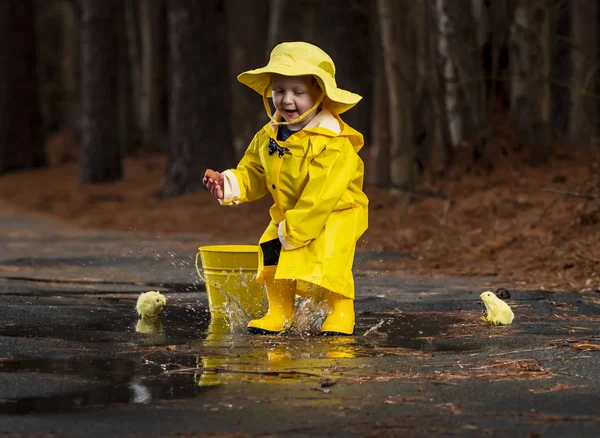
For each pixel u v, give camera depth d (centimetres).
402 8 1881
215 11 2456
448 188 1653
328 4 3045
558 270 1091
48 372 548
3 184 3656
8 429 428
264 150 693
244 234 1783
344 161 672
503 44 1712
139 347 635
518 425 440
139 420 443
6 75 4047
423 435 422
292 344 652
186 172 2442
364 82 3080
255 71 673
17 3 4050
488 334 700
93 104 3275
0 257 1379
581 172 1553
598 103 1936
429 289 998
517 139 1689
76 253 1446
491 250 1255
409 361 589
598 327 734
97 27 3269
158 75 4334
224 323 754
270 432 425
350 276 687
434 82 1748
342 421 443
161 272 1195
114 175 3297
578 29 2234
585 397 494
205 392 499
